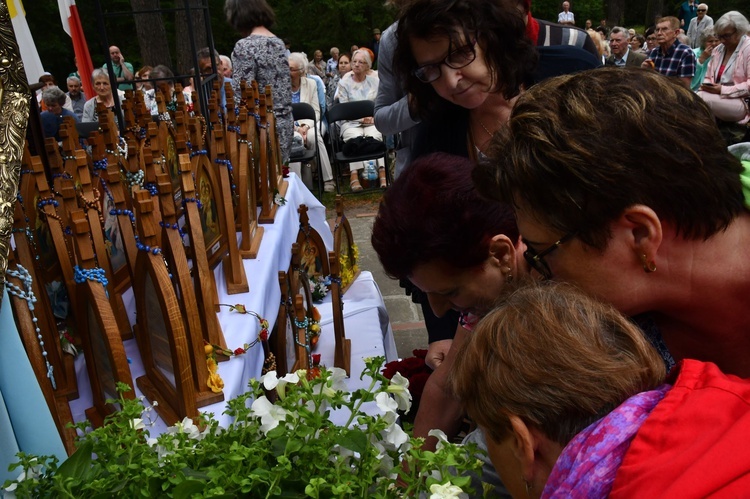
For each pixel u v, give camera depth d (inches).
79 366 67.4
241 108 99.8
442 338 74.7
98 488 36.8
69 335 66.6
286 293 89.7
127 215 67.4
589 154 32.4
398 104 97.6
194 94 125.1
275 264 93.0
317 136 271.9
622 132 32.6
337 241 111.4
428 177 46.3
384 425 38.1
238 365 67.6
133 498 37.5
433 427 54.7
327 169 278.2
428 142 77.5
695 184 33.0
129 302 77.8
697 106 34.0
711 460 23.8
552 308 30.5
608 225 33.9
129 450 38.9
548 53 77.5
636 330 30.6
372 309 111.3
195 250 67.2
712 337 39.4
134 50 571.8
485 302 48.3
